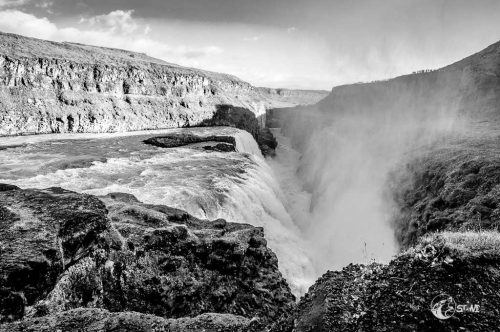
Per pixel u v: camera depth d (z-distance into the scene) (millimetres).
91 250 12281
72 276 11172
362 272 8664
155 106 102375
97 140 66375
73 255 11359
